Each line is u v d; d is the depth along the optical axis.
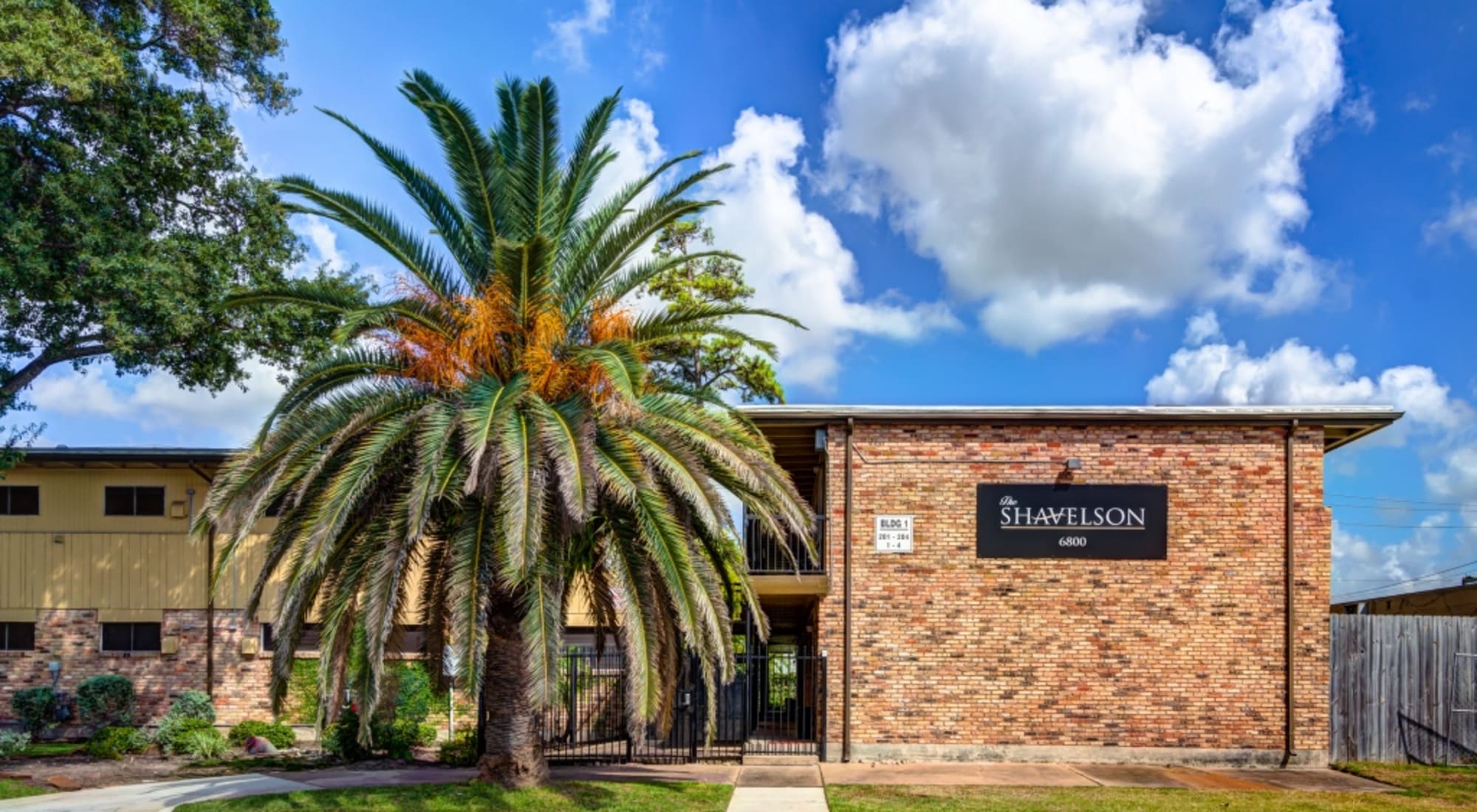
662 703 13.68
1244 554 17.02
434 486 11.45
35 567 22.03
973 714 16.91
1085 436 17.31
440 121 13.34
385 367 13.12
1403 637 17.16
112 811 13.22
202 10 19.30
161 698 21.66
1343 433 17.89
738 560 13.59
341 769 16.73
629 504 12.75
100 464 21.88
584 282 13.73
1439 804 13.55
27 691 21.06
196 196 20.67
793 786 14.73
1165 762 16.66
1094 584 17.06
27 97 18.41
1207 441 17.22
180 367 20.66
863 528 17.31
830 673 17.09
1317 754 16.58
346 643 12.59
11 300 17.58
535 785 13.85
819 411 17.38
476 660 11.63
